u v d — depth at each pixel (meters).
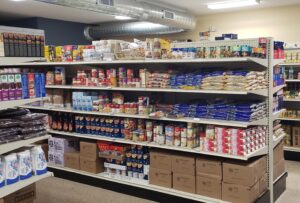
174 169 3.92
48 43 8.39
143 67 4.71
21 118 2.78
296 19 6.84
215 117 3.70
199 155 3.85
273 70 3.89
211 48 3.70
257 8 7.25
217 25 7.94
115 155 4.51
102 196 4.39
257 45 3.78
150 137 4.18
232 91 3.48
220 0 6.40
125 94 4.90
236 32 7.66
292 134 6.08
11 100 2.64
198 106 3.84
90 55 4.66
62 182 4.96
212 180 3.63
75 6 4.95
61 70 5.21
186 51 3.86
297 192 4.43
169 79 3.98
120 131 4.51
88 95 4.79
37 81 2.86
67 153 5.04
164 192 3.96
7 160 2.56
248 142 3.50
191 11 7.60
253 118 3.54
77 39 9.18
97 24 9.41
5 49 2.56
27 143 2.79
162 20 6.64
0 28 2.67
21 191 2.94
